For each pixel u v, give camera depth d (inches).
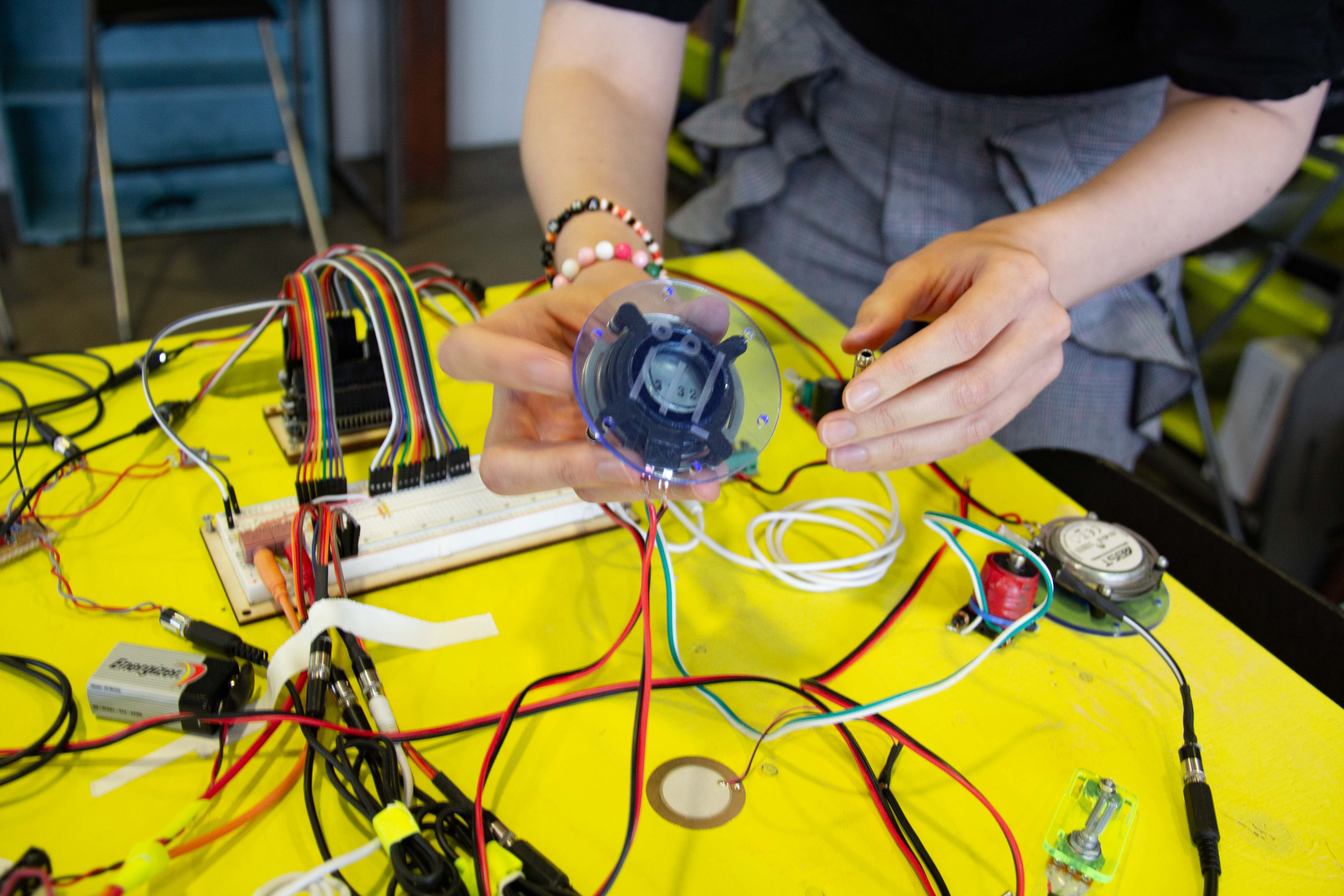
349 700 19.1
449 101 120.3
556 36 34.3
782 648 22.6
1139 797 19.9
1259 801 19.9
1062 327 22.1
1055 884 18.0
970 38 33.9
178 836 17.1
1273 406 71.0
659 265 27.5
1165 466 72.8
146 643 20.9
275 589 21.4
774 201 43.8
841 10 37.6
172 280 88.8
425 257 99.0
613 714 20.5
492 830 17.1
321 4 95.3
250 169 106.0
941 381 21.0
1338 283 72.3
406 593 23.0
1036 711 21.5
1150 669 23.0
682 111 106.7
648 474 18.7
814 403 30.0
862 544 26.1
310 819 17.4
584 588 23.8
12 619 21.2
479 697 20.6
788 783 19.4
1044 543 25.1
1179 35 28.9
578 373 18.6
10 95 83.6
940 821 19.0
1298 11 27.3
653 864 17.6
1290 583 28.6
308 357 24.5
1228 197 29.0
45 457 26.1
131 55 95.9
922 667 22.5
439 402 27.7
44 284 85.6
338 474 23.7
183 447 24.3
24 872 15.0
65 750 18.3
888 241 39.1
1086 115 36.5
